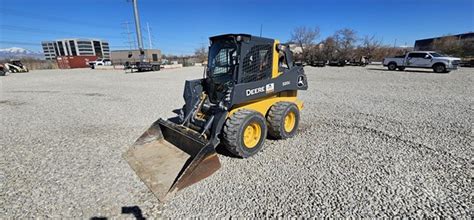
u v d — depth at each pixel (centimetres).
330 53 3189
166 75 2055
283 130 396
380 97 800
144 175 296
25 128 506
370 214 220
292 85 429
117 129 496
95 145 405
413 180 275
